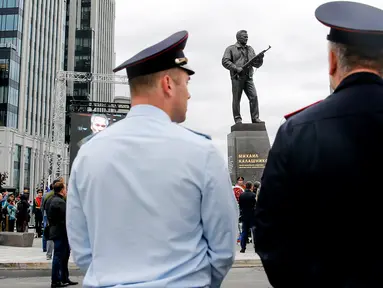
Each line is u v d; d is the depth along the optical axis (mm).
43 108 77812
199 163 1982
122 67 2191
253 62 17438
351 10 1859
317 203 1704
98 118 27109
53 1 83875
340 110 1768
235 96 17547
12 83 67000
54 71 83688
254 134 17141
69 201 2158
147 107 2135
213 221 1988
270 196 1782
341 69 1879
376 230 1641
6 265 12008
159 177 1959
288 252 1734
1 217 20000
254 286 8609
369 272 1621
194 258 1951
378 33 1772
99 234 1972
